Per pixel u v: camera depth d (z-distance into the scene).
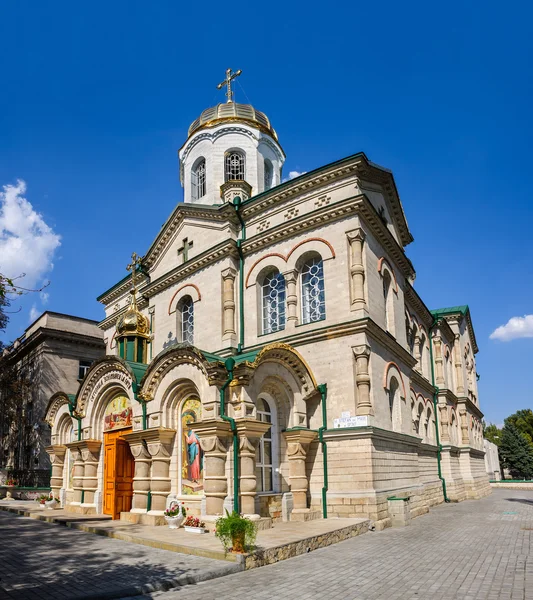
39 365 41.97
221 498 16.48
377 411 20.59
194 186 32.31
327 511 19.38
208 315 24.80
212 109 33.22
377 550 14.86
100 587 10.47
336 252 21.81
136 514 19.14
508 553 14.36
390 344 23.12
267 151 32.91
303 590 10.58
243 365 17.28
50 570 11.99
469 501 34.88
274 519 18.16
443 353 38.56
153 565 12.31
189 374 18.48
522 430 92.94
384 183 25.50
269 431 19.66
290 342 22.16
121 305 34.25
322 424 20.31
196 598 10.06
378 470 19.61
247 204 25.23
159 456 18.97
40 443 39.50
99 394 23.09
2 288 10.68
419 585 10.95
